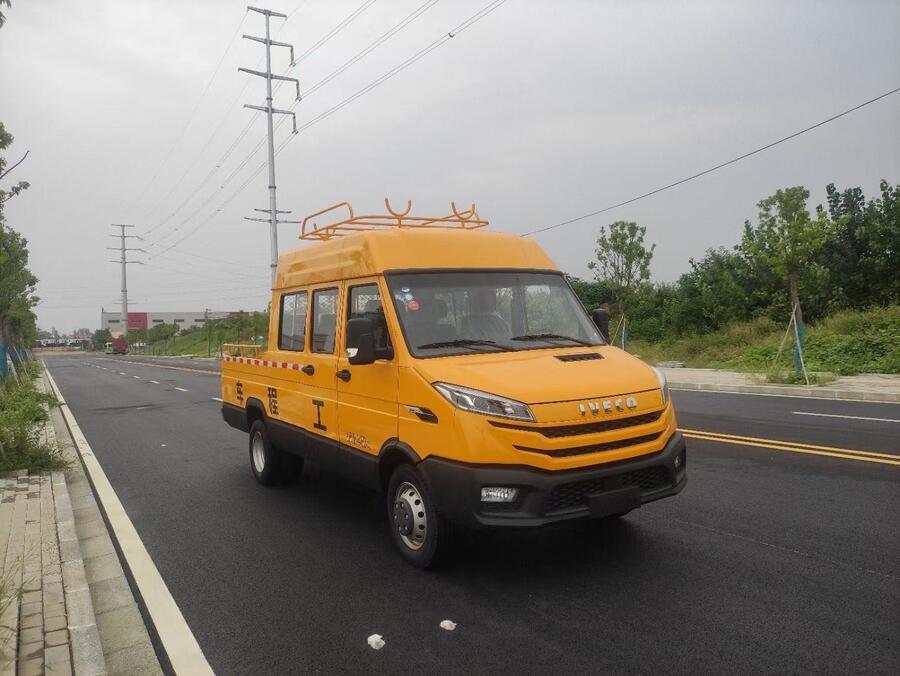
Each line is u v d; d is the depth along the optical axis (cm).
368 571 472
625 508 420
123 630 396
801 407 1183
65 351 14312
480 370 438
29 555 494
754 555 470
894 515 543
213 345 6397
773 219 1605
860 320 1914
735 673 320
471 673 329
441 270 519
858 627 360
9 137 807
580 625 375
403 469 474
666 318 2689
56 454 859
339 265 569
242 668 345
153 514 643
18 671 326
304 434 620
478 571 460
